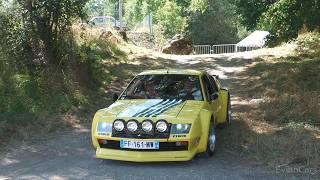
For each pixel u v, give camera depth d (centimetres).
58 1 1331
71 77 1367
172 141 691
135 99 816
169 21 5459
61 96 1204
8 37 1284
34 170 715
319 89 1341
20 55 1297
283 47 2480
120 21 4219
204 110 752
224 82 1756
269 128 962
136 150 701
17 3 1312
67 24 1405
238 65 2145
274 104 1216
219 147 826
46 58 1335
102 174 680
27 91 1156
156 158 693
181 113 723
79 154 811
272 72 1748
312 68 1675
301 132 893
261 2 1728
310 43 2286
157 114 716
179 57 2583
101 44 2262
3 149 845
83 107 1224
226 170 688
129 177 661
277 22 1514
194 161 740
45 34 1355
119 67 2016
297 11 1402
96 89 1499
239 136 881
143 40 4062
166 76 868
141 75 884
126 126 702
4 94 1101
